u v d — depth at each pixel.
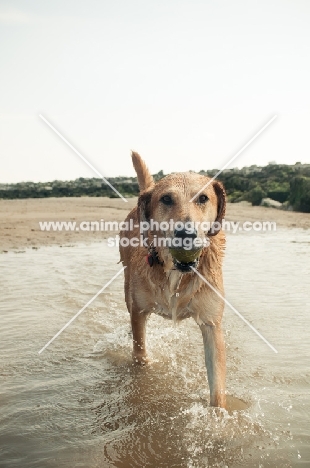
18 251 3.46
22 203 7.61
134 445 1.18
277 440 1.18
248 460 1.12
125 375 1.53
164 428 1.25
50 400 1.37
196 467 1.10
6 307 2.09
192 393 1.43
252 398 1.37
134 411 1.33
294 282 2.46
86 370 1.56
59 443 1.18
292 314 1.97
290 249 3.52
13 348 1.69
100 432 1.23
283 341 1.72
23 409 1.32
